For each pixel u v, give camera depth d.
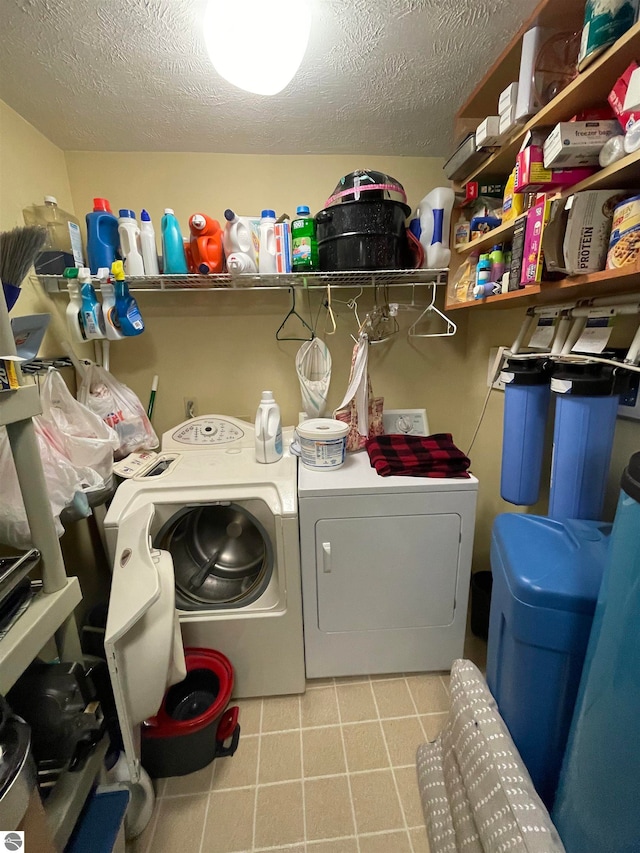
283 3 0.82
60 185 1.55
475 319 1.82
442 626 1.45
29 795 0.58
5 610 0.72
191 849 1.03
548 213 0.89
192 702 1.37
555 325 1.22
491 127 1.06
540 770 0.86
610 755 0.61
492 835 0.75
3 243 0.88
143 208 1.63
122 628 0.91
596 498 0.96
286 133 1.48
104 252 1.45
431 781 1.09
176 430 1.72
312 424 1.50
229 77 0.97
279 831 1.06
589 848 0.66
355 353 1.59
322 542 1.33
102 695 1.09
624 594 0.59
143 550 1.08
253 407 1.90
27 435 0.75
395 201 1.37
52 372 1.21
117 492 1.32
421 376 1.94
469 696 0.98
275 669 1.41
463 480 1.33
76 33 0.98
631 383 0.95
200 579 1.48
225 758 1.24
